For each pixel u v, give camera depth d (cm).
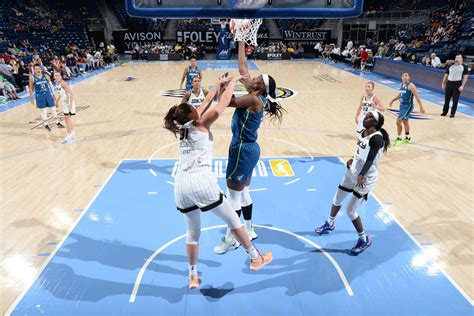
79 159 785
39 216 555
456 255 460
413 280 416
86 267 441
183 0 472
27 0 2694
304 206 582
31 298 391
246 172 399
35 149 848
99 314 370
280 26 3212
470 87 1292
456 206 580
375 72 2106
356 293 397
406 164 750
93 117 1134
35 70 956
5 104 1315
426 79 1562
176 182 334
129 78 1945
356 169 455
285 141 893
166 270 435
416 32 2614
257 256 364
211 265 443
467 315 365
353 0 485
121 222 537
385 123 1043
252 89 383
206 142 332
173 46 3034
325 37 3172
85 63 2216
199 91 755
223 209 337
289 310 374
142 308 378
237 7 466
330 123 1053
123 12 3200
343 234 508
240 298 390
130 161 770
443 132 959
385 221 538
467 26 2197
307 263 447
